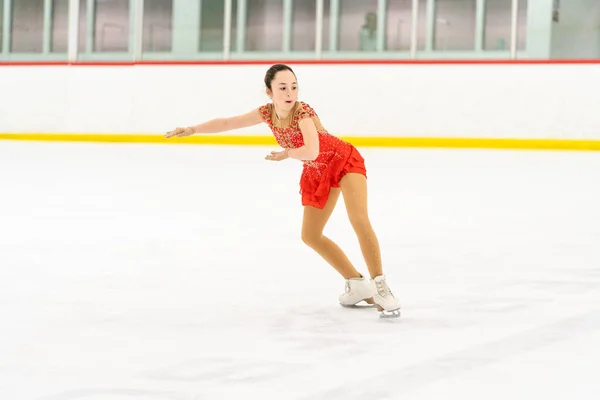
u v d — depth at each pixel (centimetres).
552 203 1717
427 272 1023
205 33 3859
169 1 3916
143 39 3944
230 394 559
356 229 794
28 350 666
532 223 1447
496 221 1470
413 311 816
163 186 2031
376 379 592
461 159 2766
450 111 3281
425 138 3316
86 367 621
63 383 582
